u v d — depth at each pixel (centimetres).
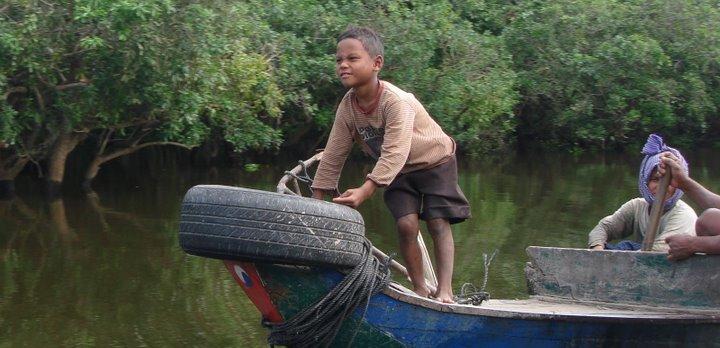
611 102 1973
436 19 1711
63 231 1027
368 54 461
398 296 461
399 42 1623
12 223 1073
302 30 1597
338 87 1631
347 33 466
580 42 2017
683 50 2031
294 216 411
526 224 1092
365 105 473
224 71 1291
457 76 1703
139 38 1127
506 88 1773
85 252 920
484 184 1480
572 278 571
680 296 534
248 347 630
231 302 749
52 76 1162
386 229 1038
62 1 1105
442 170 494
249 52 1426
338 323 452
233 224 409
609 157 2000
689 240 522
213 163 1684
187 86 1220
